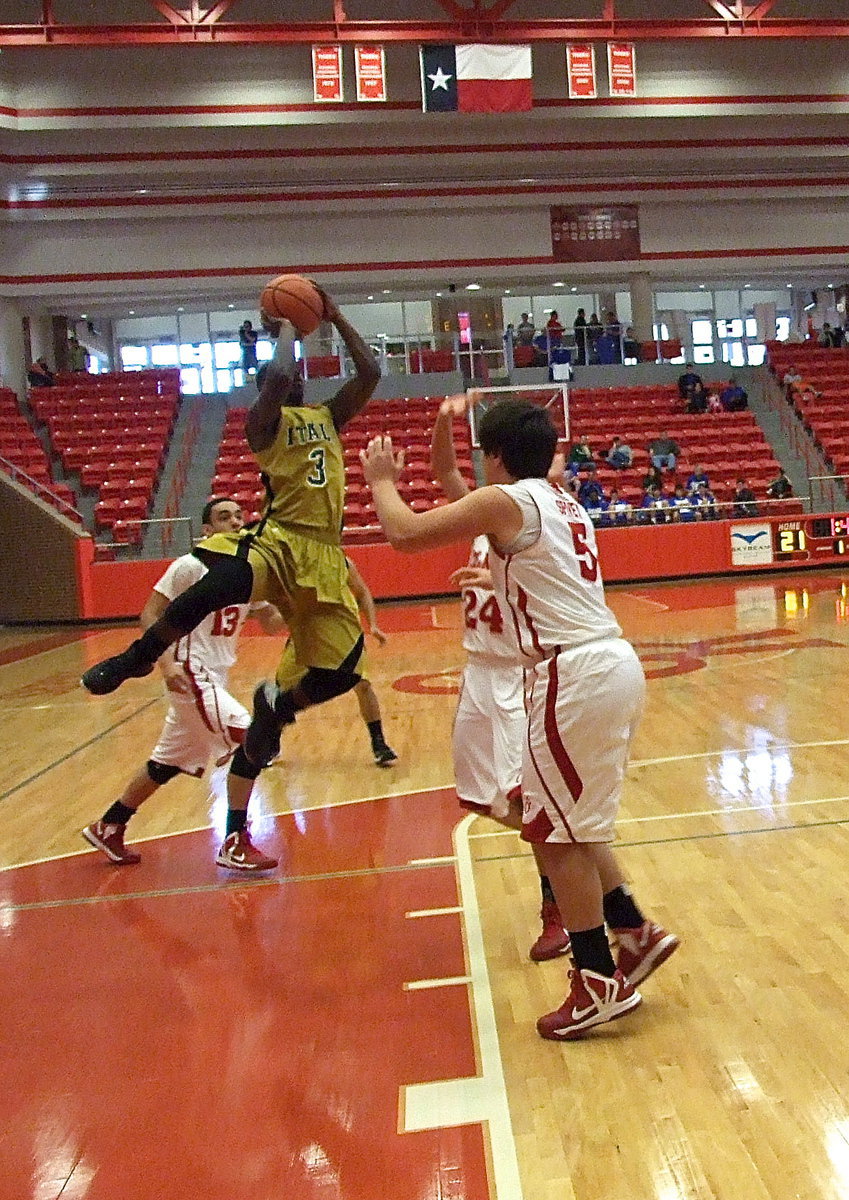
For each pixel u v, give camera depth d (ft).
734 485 62.28
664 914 12.11
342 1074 8.88
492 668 11.53
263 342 80.79
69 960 11.87
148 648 11.55
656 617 43.16
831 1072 8.44
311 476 12.66
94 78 61.57
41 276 69.97
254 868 14.51
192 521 59.93
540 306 89.61
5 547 56.65
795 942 11.11
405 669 33.96
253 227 71.46
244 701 28.71
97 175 65.10
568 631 9.15
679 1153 7.41
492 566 9.44
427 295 80.84
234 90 62.39
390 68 63.31
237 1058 9.28
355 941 11.93
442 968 11.06
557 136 68.80
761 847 14.30
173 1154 7.78
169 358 90.58
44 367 70.23
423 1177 7.30
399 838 15.93
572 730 9.02
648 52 64.85
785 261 76.69
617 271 75.15
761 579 57.47
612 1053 8.98
